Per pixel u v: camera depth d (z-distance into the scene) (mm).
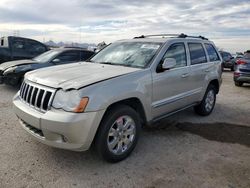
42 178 3137
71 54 8648
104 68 4039
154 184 3098
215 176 3314
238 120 5895
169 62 4070
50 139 3215
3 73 7789
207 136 4750
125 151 3666
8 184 2977
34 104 3467
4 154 3695
